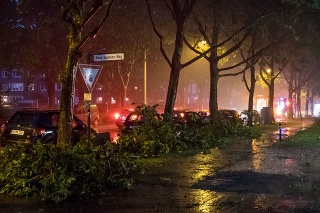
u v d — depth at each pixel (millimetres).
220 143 19500
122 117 29344
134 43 35969
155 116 17453
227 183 9961
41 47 32031
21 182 8602
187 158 14250
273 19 23719
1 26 27266
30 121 14016
